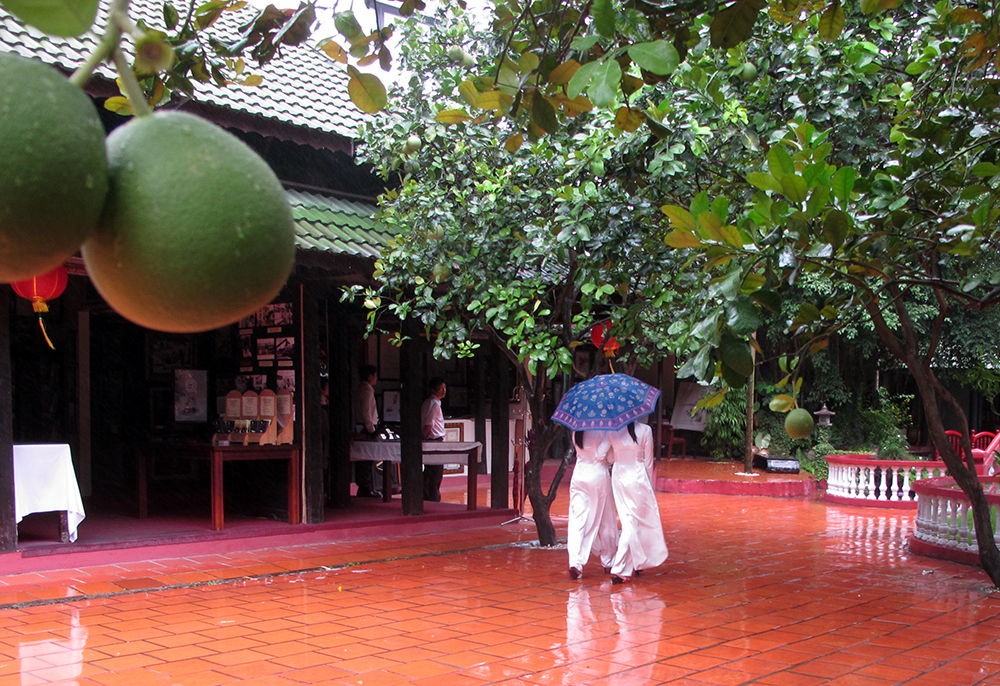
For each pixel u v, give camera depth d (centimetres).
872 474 1330
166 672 478
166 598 659
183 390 1188
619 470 739
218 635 556
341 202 986
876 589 720
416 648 530
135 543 798
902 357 688
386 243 901
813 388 1819
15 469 731
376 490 1330
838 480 1370
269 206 79
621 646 538
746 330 237
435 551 886
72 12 72
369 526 967
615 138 625
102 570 752
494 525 1074
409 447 1025
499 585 722
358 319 1220
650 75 237
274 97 902
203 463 1266
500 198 767
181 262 73
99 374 1174
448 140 812
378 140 841
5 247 69
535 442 926
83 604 635
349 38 263
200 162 76
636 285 693
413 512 1023
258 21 263
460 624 589
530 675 478
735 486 1473
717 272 315
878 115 620
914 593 705
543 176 780
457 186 828
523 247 730
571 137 696
